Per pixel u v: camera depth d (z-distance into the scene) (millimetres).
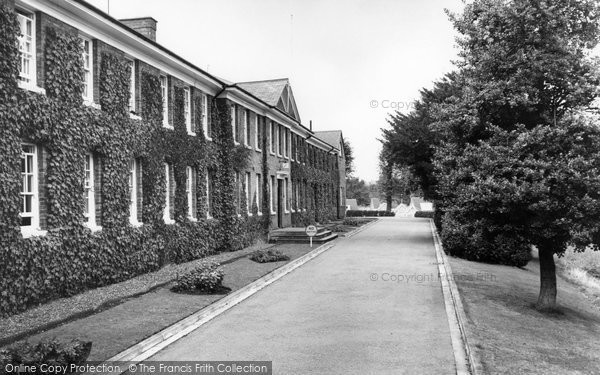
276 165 31219
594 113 12547
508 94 12797
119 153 15016
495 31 13203
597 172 11617
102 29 14555
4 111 10586
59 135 12398
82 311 10820
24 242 11031
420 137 27828
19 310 10781
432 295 13617
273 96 31609
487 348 9016
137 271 15859
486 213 13164
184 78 19891
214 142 22625
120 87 15250
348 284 15266
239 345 9094
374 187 135125
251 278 15805
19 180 10961
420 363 8172
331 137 57688
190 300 12398
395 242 28734
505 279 17000
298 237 28250
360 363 8156
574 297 17547
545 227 12281
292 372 7727
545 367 8336
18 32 11062
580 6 12625
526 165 12094
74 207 12883
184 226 19234
